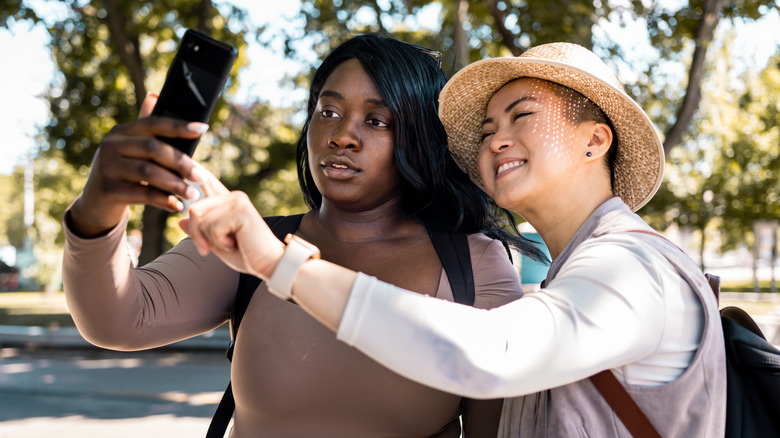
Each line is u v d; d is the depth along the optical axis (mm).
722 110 23312
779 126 22984
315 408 1612
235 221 1163
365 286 1166
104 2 13398
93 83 15820
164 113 1213
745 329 1502
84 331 1475
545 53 1634
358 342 1158
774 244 24594
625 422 1346
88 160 16406
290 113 18047
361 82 1711
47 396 9172
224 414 1793
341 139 1683
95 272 1331
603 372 1364
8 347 14844
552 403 1411
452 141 1929
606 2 11047
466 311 1188
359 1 12297
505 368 1143
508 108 1614
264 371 1634
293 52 12805
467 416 1791
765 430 1426
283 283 1180
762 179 23344
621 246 1354
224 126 18203
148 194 1177
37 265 39844
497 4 11180
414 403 1626
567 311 1209
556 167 1568
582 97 1622
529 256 2080
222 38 13641
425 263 1747
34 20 13438
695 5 11133
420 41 12812
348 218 1797
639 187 1801
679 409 1334
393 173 1763
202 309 1698
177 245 1773
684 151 24219
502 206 1622
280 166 18141
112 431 7199
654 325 1284
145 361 12406
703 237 25219
